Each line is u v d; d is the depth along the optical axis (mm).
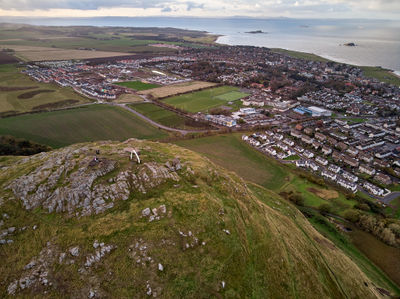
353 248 93938
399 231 96938
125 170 66938
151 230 54188
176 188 67125
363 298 67812
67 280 46656
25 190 61125
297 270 62688
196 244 54250
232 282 51094
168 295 45938
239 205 71062
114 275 47312
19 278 47094
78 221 56375
